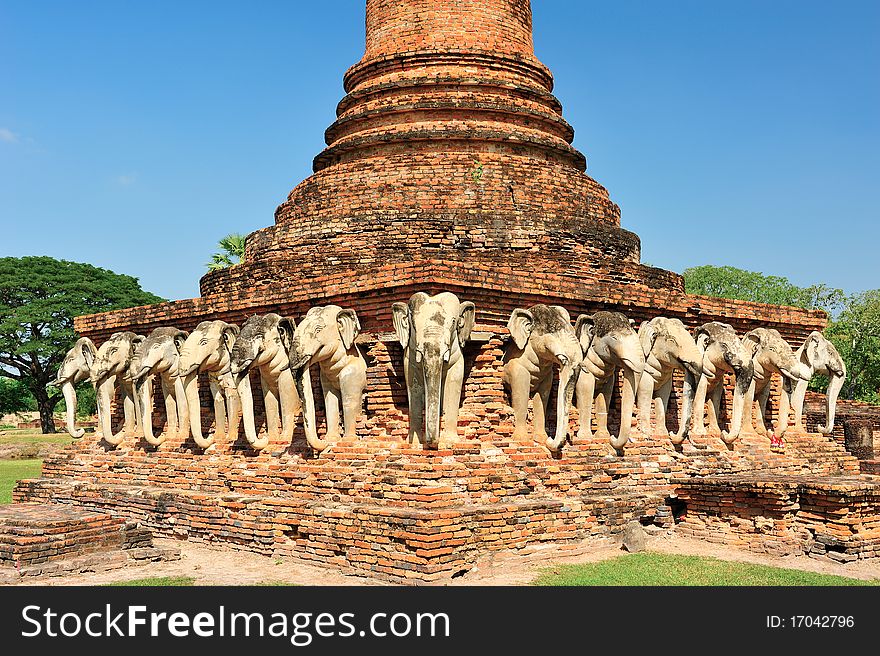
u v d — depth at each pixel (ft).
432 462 46.29
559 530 48.57
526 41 75.72
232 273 67.77
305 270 62.90
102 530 48.32
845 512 49.85
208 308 62.39
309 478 50.83
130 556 47.88
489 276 51.29
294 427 54.85
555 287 54.70
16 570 43.80
